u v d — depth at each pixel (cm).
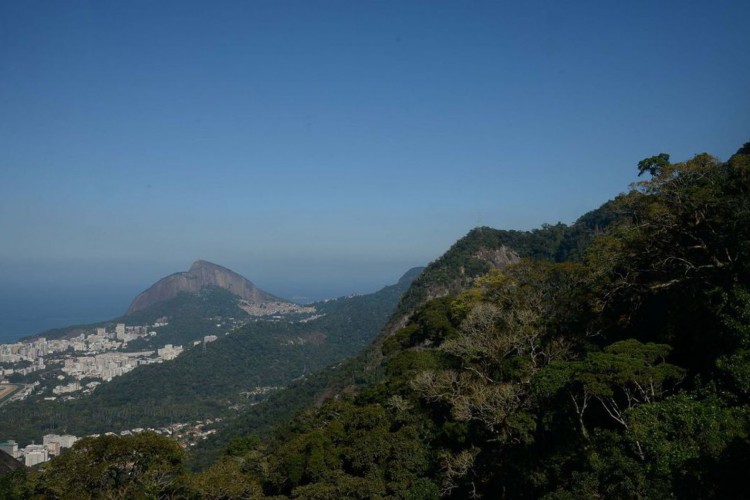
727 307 1950
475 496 2447
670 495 1319
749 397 1582
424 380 3097
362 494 2491
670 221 2538
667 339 2283
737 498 1236
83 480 1916
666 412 1558
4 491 1984
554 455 2012
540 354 2856
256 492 2591
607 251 2909
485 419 2484
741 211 2175
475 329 3297
